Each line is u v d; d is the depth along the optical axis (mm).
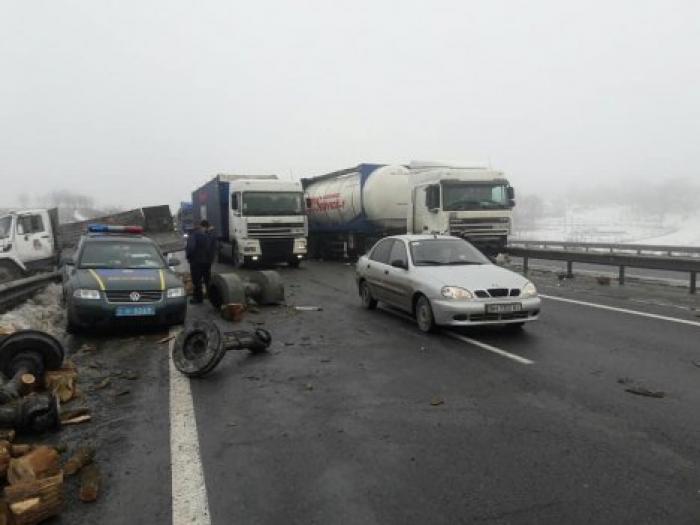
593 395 5453
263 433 4672
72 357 7426
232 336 7242
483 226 17531
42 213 17562
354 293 13586
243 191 20062
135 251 10133
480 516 3318
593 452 4148
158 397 5688
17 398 5090
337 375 6348
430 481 3760
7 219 16969
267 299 11523
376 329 8906
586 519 3256
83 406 5449
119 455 4273
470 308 7879
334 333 8680
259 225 19984
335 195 23219
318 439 4523
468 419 4887
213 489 3713
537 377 6105
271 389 5887
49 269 17328
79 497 3629
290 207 20484
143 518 3381
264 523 3299
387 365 6730
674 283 14602
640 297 12141
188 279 14492
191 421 4973
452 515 3334
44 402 4750
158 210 24625
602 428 4602
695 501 3430
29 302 10758
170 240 24484
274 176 23969
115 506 3518
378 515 3355
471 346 7582
